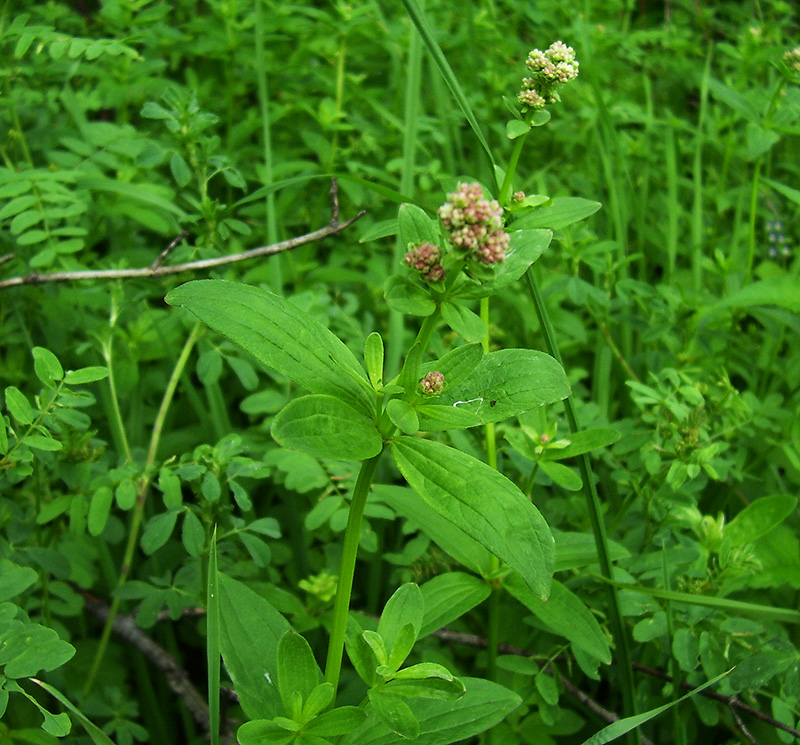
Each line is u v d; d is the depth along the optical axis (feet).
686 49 2.03
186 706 1.10
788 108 1.26
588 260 1.27
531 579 0.61
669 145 1.67
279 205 1.49
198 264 1.08
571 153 1.84
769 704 1.08
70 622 1.19
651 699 1.07
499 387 0.70
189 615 1.09
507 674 1.05
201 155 1.14
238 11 1.63
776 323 1.44
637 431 1.11
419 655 1.05
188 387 1.24
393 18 1.88
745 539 1.00
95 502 0.93
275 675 0.74
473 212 0.61
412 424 0.63
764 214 1.74
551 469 0.92
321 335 0.69
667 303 1.43
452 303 0.65
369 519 1.15
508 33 2.01
